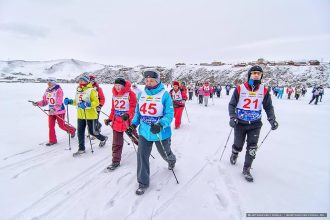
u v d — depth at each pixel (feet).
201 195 11.76
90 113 16.97
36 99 50.80
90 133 17.56
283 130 26.86
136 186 12.62
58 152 17.65
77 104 16.89
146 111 11.58
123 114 13.57
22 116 31.35
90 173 14.14
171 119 11.32
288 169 15.03
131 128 12.14
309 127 28.99
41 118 30.25
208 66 339.98
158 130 10.55
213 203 11.08
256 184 12.93
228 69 305.94
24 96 56.95
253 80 12.66
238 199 11.43
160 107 11.40
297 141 21.80
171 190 12.23
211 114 38.29
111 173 14.15
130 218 9.93
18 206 10.77
